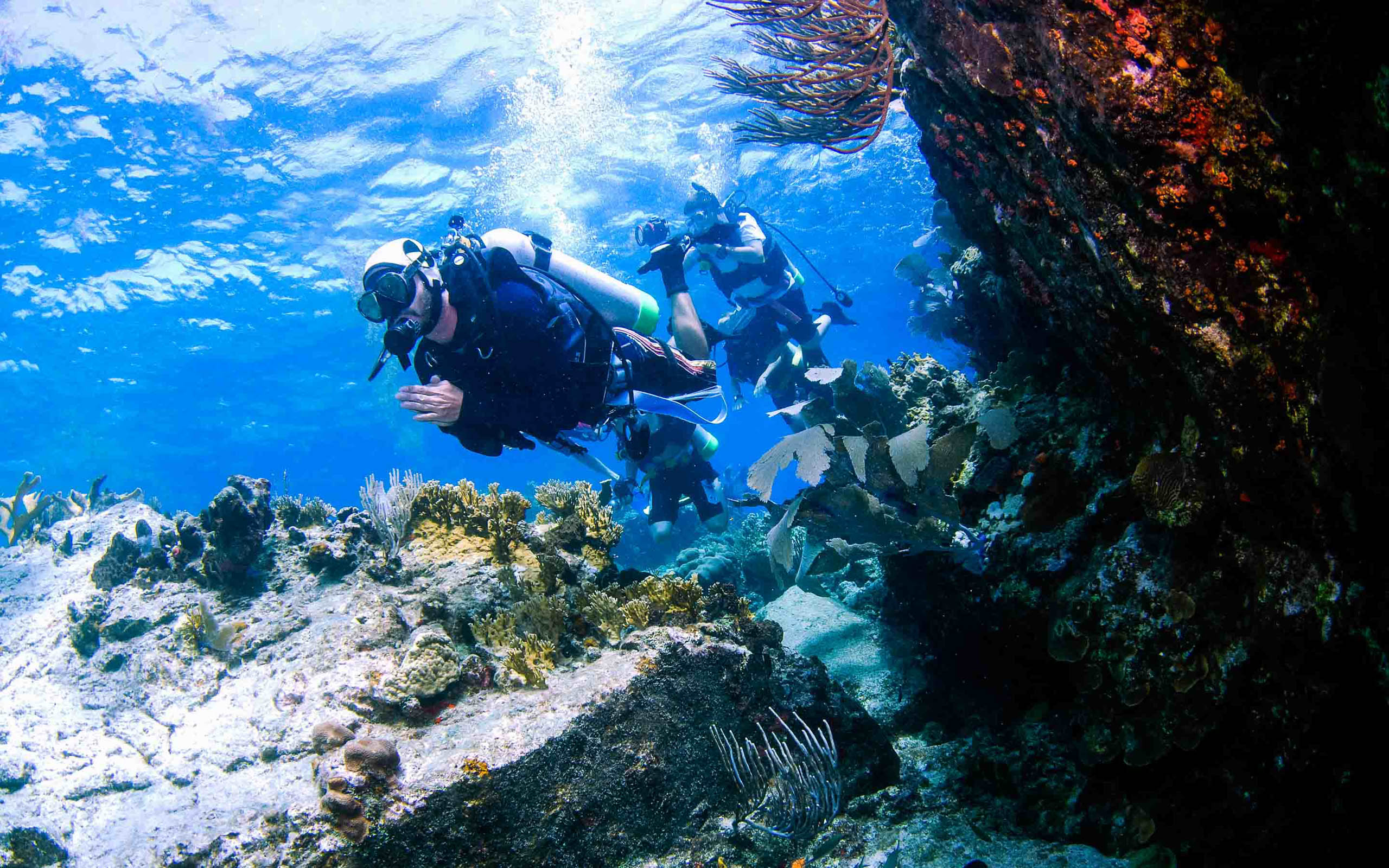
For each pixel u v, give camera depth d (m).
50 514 6.77
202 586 4.01
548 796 2.71
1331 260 1.78
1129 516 3.12
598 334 3.27
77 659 3.57
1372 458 1.82
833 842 3.14
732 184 24.81
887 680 4.40
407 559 4.17
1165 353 2.41
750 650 3.57
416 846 2.45
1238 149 1.84
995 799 3.24
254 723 3.02
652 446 7.76
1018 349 4.42
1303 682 2.29
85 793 2.71
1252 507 2.30
